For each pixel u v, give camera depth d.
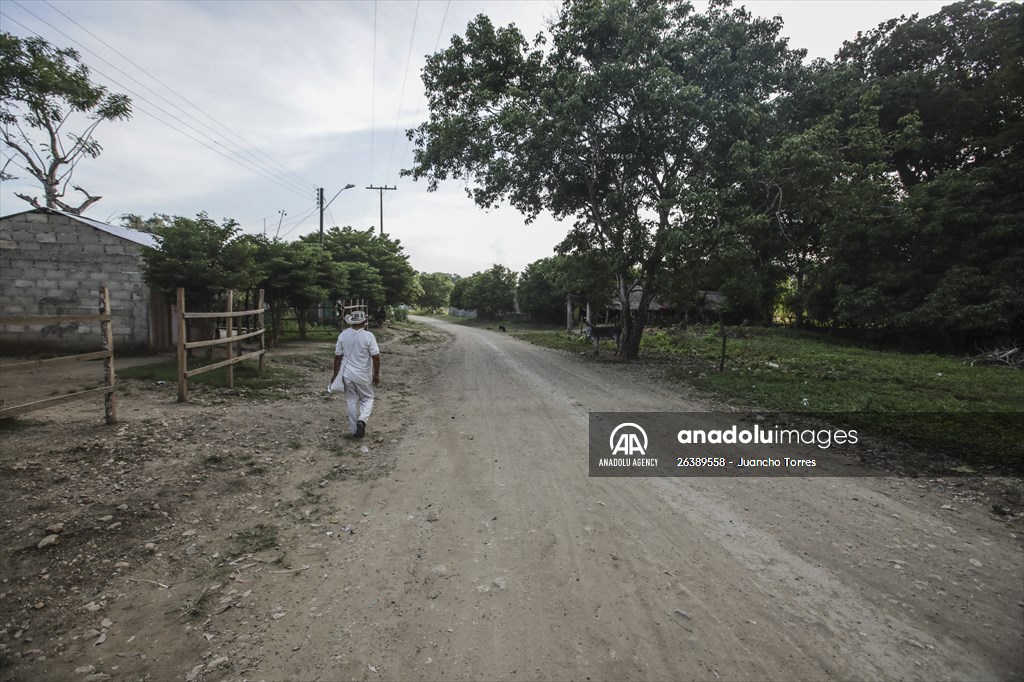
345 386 6.83
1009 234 19.12
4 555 3.33
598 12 14.58
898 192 23.59
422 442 6.63
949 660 2.52
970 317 18.59
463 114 16.42
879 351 20.86
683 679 2.40
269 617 2.95
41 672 2.49
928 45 25.69
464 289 72.31
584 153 16.11
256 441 6.25
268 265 15.56
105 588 3.16
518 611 2.96
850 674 2.43
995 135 22.75
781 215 14.80
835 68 17.77
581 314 42.94
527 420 7.73
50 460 4.96
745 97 14.28
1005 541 3.74
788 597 3.06
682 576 3.30
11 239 12.58
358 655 2.62
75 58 15.81
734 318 38.34
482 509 4.43
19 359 11.96
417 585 3.26
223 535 3.92
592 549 3.68
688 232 12.98
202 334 14.62
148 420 6.57
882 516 4.19
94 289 13.00
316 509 4.47
